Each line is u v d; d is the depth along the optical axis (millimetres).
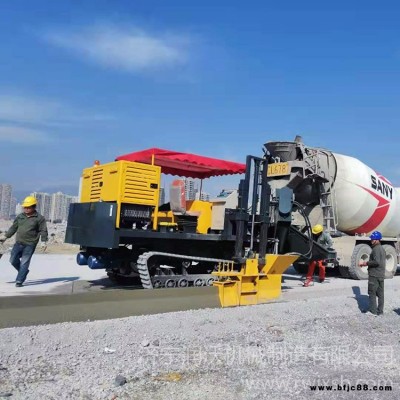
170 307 8250
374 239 9703
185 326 7480
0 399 4449
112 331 6859
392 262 16547
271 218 10422
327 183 14430
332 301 10438
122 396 4730
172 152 10078
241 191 9680
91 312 7305
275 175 13953
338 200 14719
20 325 6617
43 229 9953
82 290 9703
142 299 7938
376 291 9648
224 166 10883
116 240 8711
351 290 12305
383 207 15664
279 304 9602
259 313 8688
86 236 9312
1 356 5637
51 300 6930
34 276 12117
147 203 9211
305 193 14297
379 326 8586
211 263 10641
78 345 6289
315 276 15703
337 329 8086
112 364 5699
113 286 10562
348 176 14625
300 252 11406
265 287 9781
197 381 5246
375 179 15438
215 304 8883
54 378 5137
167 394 4828
